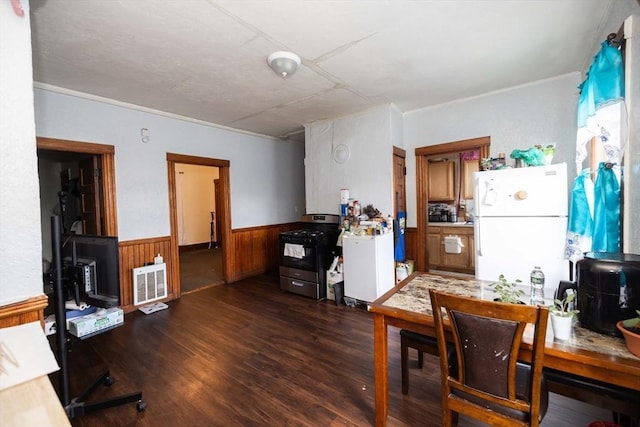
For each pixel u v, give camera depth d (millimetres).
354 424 1586
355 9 1826
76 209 4219
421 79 2951
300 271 3803
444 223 4906
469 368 1129
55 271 1641
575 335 1109
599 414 1608
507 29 2100
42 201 4648
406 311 1396
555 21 2012
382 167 3736
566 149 3016
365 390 1871
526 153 2414
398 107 3840
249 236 4926
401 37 2164
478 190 2510
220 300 3723
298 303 3568
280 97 3326
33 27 1910
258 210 5090
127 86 2918
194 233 8148
